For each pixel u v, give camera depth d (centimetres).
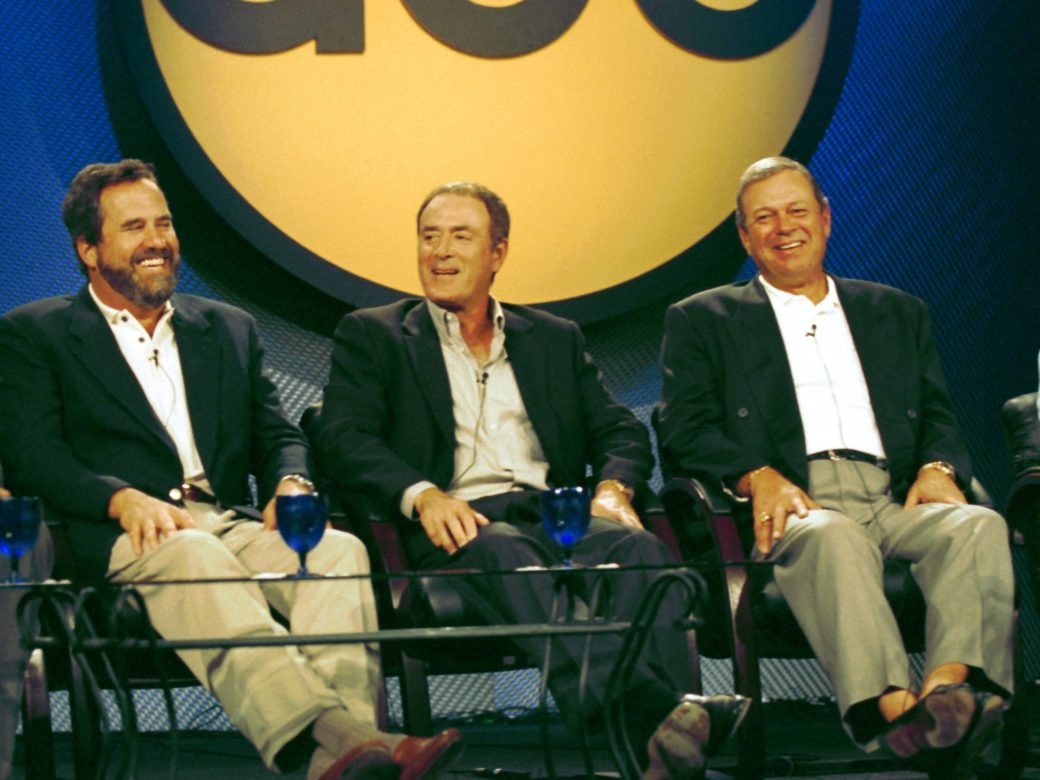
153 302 923
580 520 695
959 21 1231
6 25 1088
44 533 803
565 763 953
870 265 1206
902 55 1226
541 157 1170
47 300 935
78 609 627
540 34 1176
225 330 958
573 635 718
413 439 938
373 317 969
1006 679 807
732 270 1206
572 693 757
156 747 1061
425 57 1158
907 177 1219
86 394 896
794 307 987
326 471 919
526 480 952
